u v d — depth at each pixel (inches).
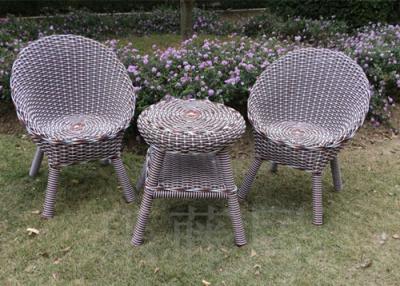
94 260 87.7
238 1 331.3
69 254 89.1
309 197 111.0
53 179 98.3
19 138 136.3
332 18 256.1
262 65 136.6
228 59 140.6
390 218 102.7
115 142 100.3
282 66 108.5
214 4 325.1
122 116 104.0
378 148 137.2
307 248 92.6
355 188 114.9
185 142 84.0
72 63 108.0
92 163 123.0
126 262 87.6
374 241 95.0
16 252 89.0
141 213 91.0
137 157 127.0
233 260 89.1
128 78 108.2
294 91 110.2
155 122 90.0
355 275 85.7
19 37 211.8
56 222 98.3
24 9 281.9
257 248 92.5
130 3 305.4
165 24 267.9
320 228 98.9
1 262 86.5
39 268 85.4
